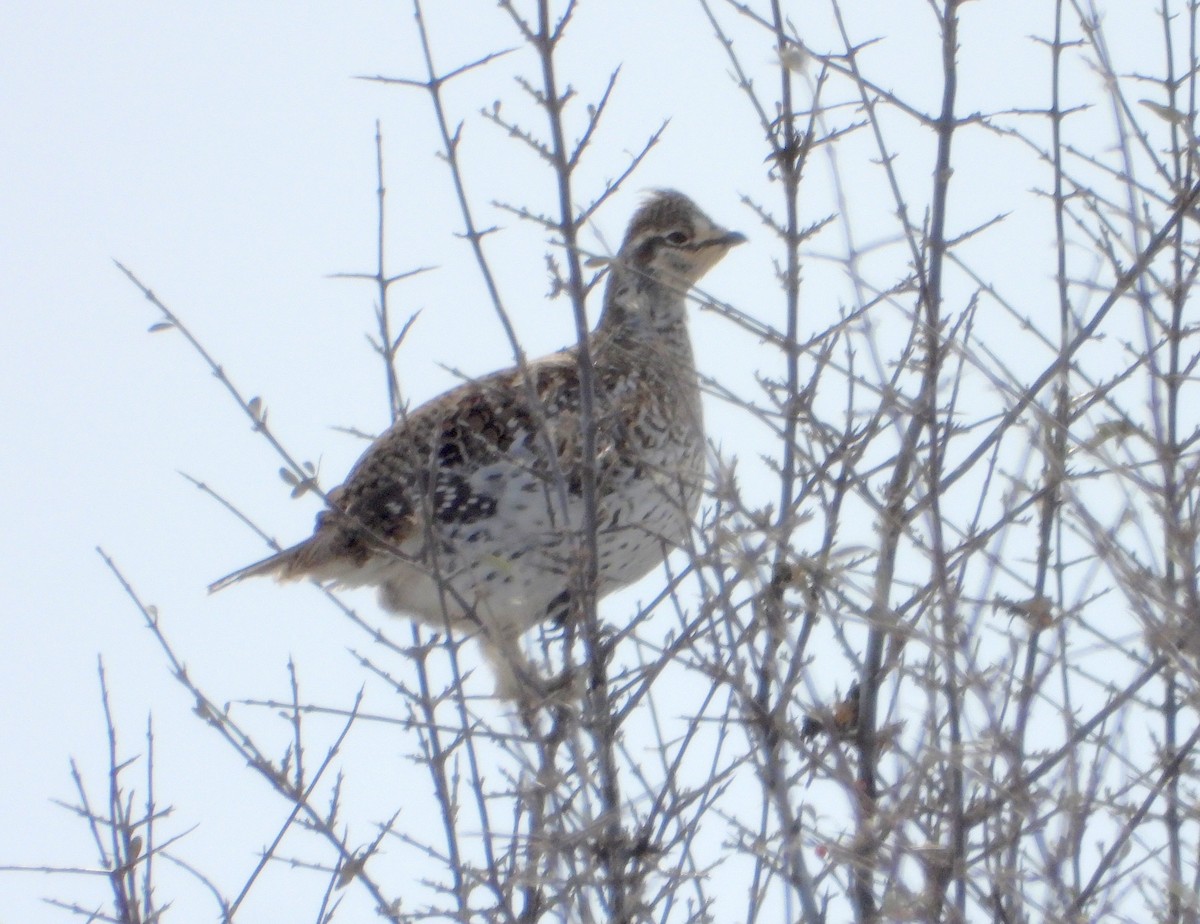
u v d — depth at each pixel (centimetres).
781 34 1079
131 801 1054
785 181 1085
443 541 1539
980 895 860
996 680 901
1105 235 991
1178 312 985
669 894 973
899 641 959
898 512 977
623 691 1069
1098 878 874
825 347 1018
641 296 1427
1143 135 1027
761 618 962
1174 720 943
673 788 1009
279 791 1060
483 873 1028
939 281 1032
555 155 1094
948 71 1060
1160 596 850
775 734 966
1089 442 914
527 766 1054
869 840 879
